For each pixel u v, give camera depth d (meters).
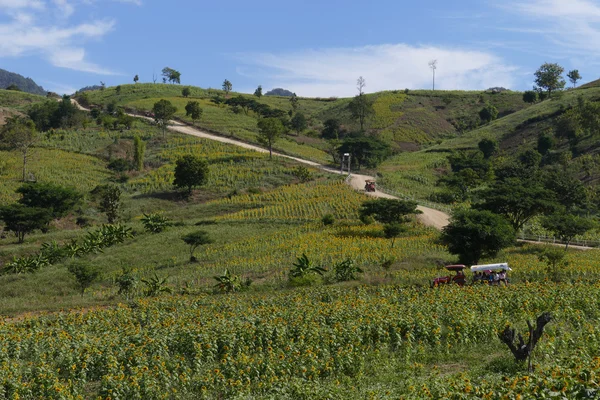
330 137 160.25
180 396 19.25
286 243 59.00
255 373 19.98
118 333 27.06
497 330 22.80
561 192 84.56
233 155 115.75
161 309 33.62
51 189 79.12
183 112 162.12
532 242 60.69
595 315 25.50
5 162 106.88
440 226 67.88
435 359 21.39
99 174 106.81
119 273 51.81
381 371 20.41
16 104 191.00
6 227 71.56
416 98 194.12
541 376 14.36
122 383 19.14
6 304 39.75
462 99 192.00
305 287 39.97
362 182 97.38
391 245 56.25
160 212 83.44
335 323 25.00
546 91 180.88
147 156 119.50
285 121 160.88
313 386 18.03
